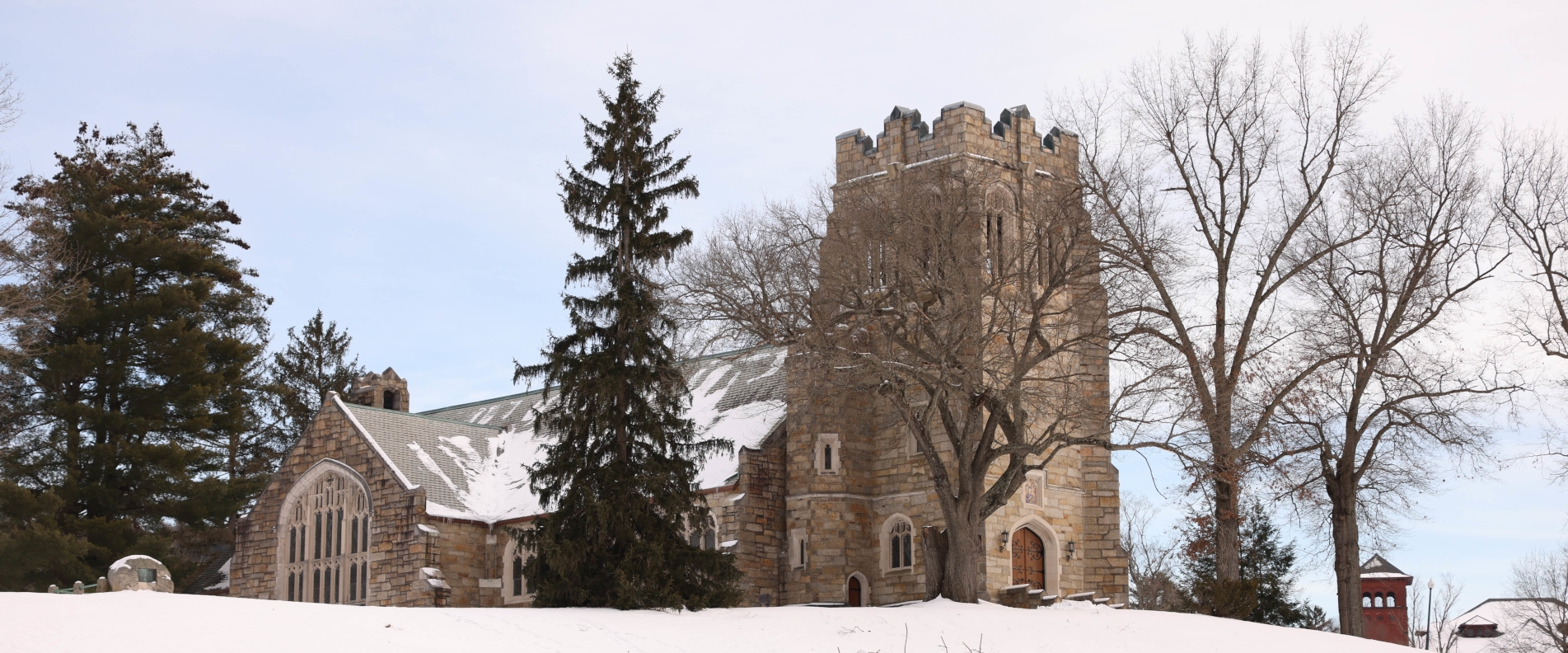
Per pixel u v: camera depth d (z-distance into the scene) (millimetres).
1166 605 60938
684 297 40406
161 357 55688
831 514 48969
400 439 56594
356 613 29391
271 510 56406
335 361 92438
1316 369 44812
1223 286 45031
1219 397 42344
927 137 50844
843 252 40562
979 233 43938
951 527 40250
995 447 45656
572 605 37062
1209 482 42500
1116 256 43812
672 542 38125
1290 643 35844
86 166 59375
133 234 56969
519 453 59875
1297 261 46219
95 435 54875
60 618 24938
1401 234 45312
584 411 38531
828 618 35281
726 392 57031
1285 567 62438
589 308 39594
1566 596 75250
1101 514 49625
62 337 55219
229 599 29219
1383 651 35781
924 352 39875
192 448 55969
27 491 49531
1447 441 45500
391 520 52531
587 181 40281
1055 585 47906
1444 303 44938
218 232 66375
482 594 52969
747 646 31453
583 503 37688
